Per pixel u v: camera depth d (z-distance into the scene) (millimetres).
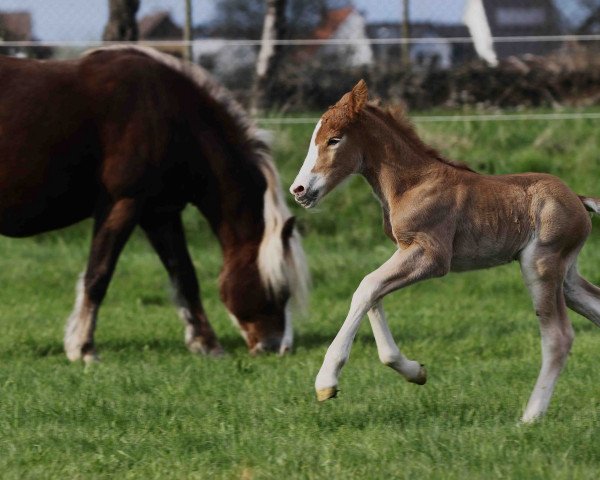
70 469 7723
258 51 25406
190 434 8586
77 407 9539
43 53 23625
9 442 8422
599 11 29281
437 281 17734
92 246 12789
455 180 8859
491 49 25797
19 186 12555
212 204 13242
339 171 8867
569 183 21484
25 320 15375
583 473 7309
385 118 9031
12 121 12438
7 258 19672
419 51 25969
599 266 17859
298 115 23734
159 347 13656
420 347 13102
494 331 14031
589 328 14312
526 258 8844
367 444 8086
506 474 7348
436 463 7652
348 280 18078
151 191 12797
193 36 25312
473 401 9594
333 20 30750
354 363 11969
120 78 12664
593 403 9555
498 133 22812
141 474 7637
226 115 13164
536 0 30609
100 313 16109
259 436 8453
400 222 8766
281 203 13188
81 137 12594
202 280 18141
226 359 12594
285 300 13164
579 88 25094
